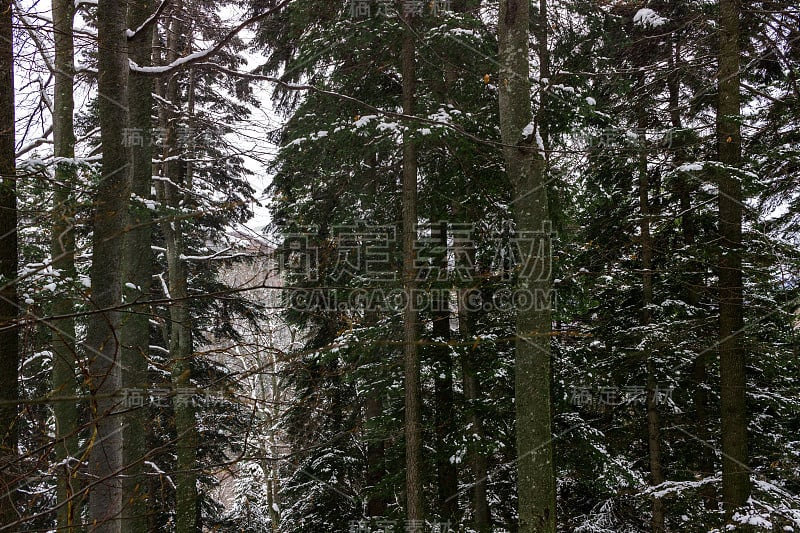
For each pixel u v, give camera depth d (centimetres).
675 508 882
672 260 962
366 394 895
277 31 955
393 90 923
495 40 803
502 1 625
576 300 902
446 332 895
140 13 614
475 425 856
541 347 584
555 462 913
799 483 957
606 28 865
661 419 1052
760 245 908
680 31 917
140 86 622
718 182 810
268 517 1727
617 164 970
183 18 930
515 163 607
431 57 778
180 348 1019
